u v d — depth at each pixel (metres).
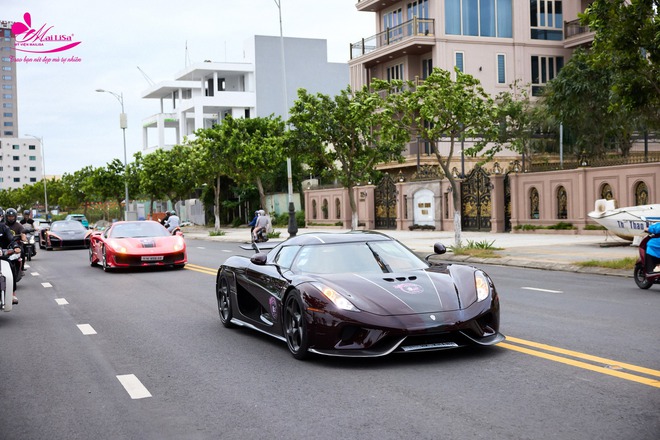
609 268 14.49
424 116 20.33
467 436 4.33
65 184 86.50
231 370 6.54
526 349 6.91
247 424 4.81
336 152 27.14
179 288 13.98
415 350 6.13
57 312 11.17
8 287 9.60
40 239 34.03
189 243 35.16
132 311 10.91
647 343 7.10
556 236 25.78
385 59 42.31
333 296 6.41
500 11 39.78
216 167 39.97
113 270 19.03
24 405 5.57
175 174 56.72
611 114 29.72
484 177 30.55
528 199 28.69
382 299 6.36
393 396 5.35
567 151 36.16
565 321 8.60
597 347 6.95
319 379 6.01
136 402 5.54
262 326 7.88
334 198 42.03
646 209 19.77
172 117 74.50
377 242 7.78
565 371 5.97
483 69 39.16
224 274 9.12
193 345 7.91
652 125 20.88
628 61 14.08
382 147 26.86
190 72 68.62
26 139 188.00
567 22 40.66
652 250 11.40
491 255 18.45
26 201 115.06
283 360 6.88
